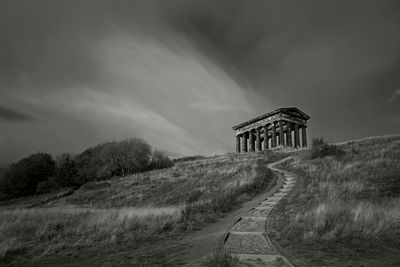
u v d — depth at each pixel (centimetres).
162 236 1259
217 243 1043
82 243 1166
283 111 8162
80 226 1462
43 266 914
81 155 7156
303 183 2498
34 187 5644
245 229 1262
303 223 1260
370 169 2431
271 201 1961
